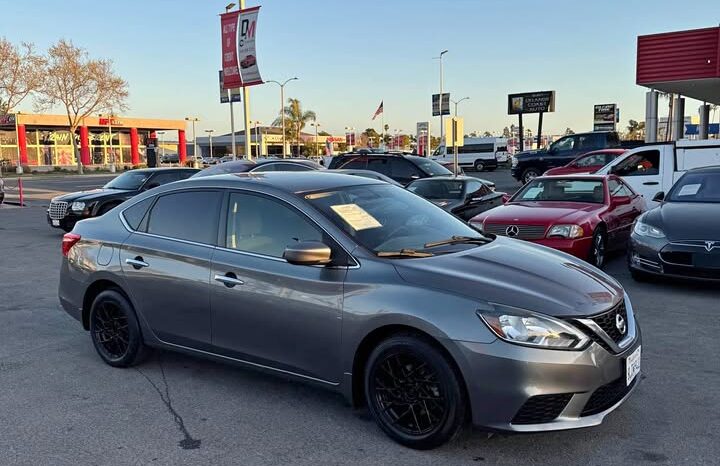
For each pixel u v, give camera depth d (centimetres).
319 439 380
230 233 448
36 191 3083
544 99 5822
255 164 1589
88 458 362
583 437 373
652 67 1766
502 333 332
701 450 356
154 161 4109
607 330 354
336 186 462
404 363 363
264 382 478
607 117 7056
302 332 399
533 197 1000
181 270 459
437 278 362
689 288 755
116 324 512
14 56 4809
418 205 485
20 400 450
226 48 1802
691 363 498
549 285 362
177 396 453
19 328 640
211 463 354
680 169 1230
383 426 375
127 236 504
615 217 929
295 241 416
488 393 333
